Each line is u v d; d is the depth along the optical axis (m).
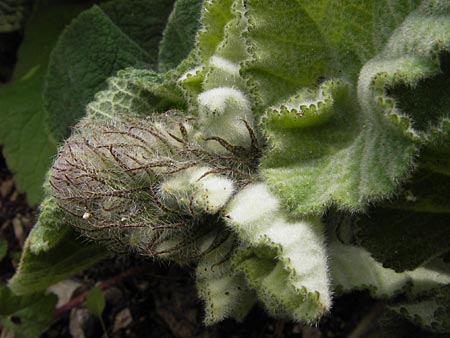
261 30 0.21
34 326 0.29
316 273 0.19
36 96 0.34
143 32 0.31
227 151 0.21
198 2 0.28
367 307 0.28
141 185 0.20
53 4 0.35
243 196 0.20
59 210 0.23
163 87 0.24
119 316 0.30
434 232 0.22
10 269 0.33
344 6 0.20
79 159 0.21
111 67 0.29
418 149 0.18
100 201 0.21
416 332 0.24
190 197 0.20
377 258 0.22
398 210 0.21
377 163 0.19
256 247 0.20
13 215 0.34
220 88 0.21
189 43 0.28
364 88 0.19
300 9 0.20
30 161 0.33
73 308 0.31
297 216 0.20
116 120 0.23
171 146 0.21
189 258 0.22
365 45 0.20
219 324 0.29
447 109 0.19
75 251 0.26
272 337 0.29
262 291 0.21
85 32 0.30
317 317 0.19
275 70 0.21
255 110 0.21
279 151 0.20
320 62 0.21
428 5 0.19
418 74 0.18
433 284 0.24
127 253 0.24
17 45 0.37
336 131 0.20
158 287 0.30
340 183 0.19
